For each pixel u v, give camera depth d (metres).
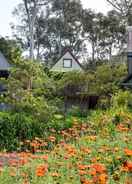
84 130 18.38
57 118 24.50
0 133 21.84
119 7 67.75
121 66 41.56
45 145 16.69
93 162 9.98
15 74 26.19
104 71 39.50
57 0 77.19
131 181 8.31
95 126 19.44
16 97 25.02
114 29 72.94
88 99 38.19
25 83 26.33
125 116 21.08
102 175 7.87
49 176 9.05
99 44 76.75
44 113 23.84
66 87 37.75
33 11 66.00
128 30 38.59
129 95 28.47
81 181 8.02
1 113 23.44
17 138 22.00
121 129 14.83
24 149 21.30
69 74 38.47
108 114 22.97
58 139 20.45
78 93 38.19
